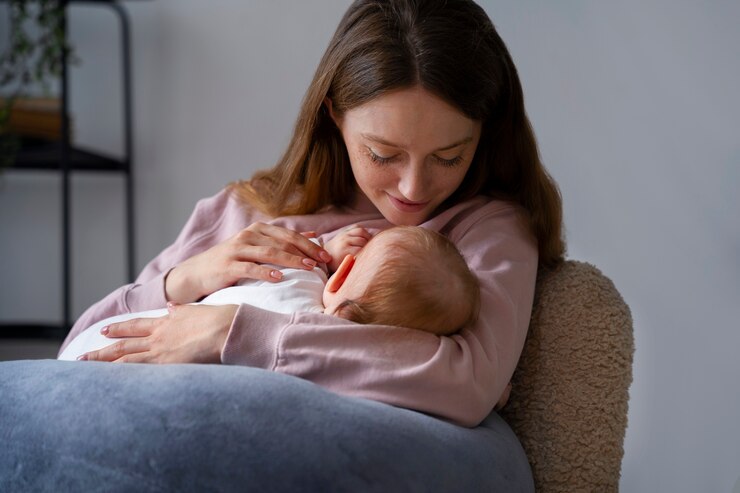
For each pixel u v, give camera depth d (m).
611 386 1.07
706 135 1.84
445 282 0.96
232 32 2.33
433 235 1.01
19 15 2.28
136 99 2.40
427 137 1.01
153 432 0.76
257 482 0.73
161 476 0.74
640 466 1.90
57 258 2.46
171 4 2.36
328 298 1.03
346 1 2.25
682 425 1.87
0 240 2.47
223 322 0.95
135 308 1.20
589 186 1.93
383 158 1.05
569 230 1.95
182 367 0.84
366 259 1.00
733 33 1.80
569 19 1.92
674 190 1.86
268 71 2.31
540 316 1.13
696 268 1.85
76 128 2.43
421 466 0.80
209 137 2.36
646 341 1.89
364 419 0.80
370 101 1.02
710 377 1.85
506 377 1.00
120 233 2.44
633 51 1.88
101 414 0.78
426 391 0.88
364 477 0.76
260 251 1.11
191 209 2.38
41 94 2.47
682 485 1.87
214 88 2.35
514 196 1.24
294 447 0.75
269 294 1.04
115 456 0.76
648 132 1.88
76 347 1.09
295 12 2.29
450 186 1.08
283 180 1.27
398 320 0.95
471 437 0.90
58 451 0.78
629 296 1.91
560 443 1.07
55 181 2.46
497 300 1.03
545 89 1.95
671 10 1.85
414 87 1.00
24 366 0.89
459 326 0.98
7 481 0.79
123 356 0.99
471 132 1.05
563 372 1.09
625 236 1.91
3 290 2.48
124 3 2.39
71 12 2.42
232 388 0.79
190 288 1.16
